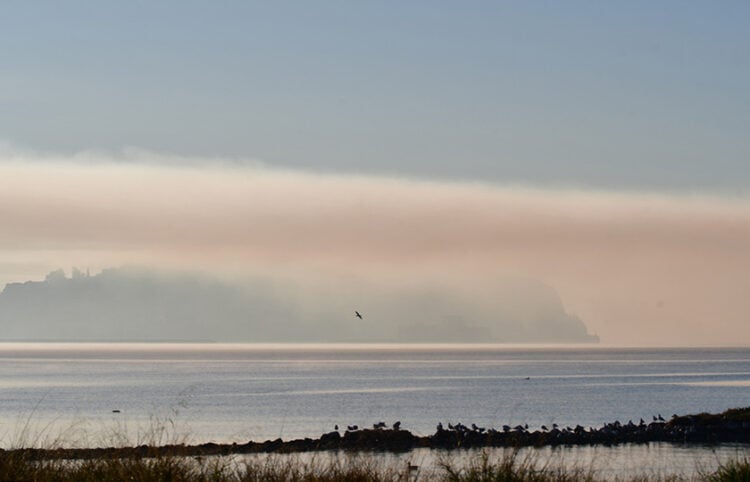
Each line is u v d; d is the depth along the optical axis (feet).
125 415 446.19
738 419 362.53
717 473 100.53
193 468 86.48
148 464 83.56
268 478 89.35
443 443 276.21
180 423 393.70
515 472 90.99
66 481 79.77
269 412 510.17
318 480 88.79
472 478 90.89
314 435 359.46
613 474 156.15
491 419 481.05
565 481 95.71
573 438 314.76
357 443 268.41
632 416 518.37
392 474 96.73
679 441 323.37
